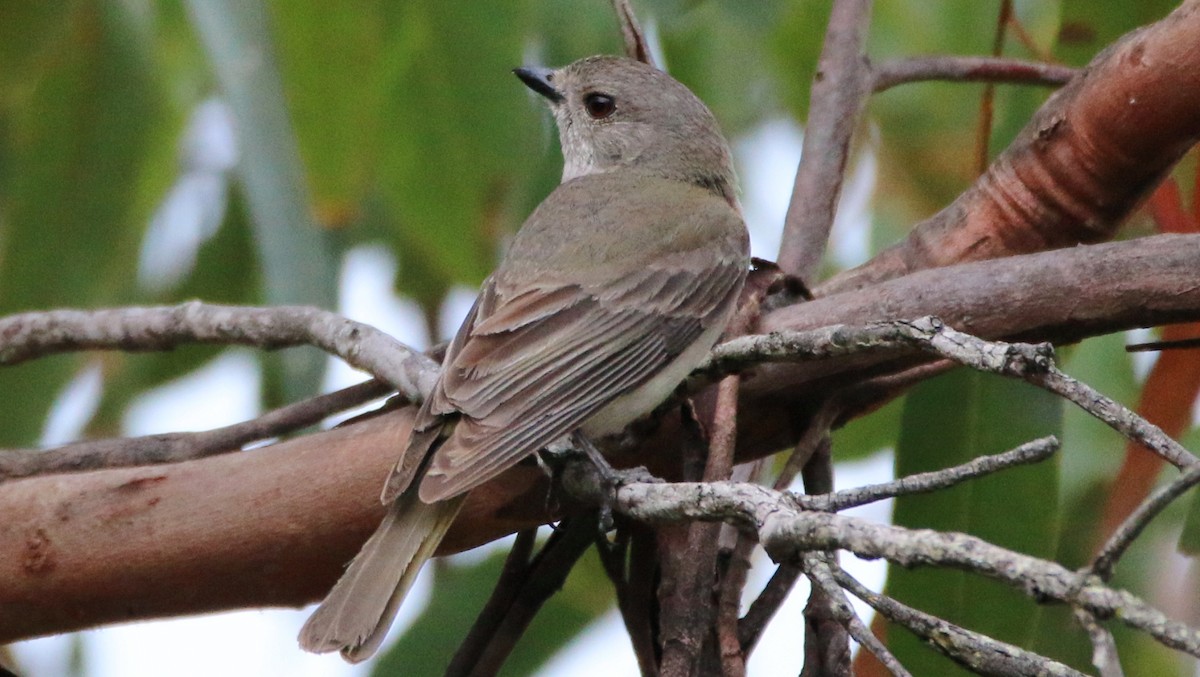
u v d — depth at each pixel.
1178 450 5.26
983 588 8.79
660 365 8.84
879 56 12.24
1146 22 10.39
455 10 10.41
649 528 8.01
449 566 11.30
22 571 7.53
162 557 7.52
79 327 9.06
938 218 9.09
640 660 7.96
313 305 9.55
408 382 7.95
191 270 12.19
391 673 10.72
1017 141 8.92
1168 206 9.90
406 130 10.56
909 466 9.20
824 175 9.51
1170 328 9.44
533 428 7.81
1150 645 10.20
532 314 8.65
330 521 7.54
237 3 9.92
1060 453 9.17
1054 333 7.82
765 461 9.29
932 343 5.96
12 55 10.24
